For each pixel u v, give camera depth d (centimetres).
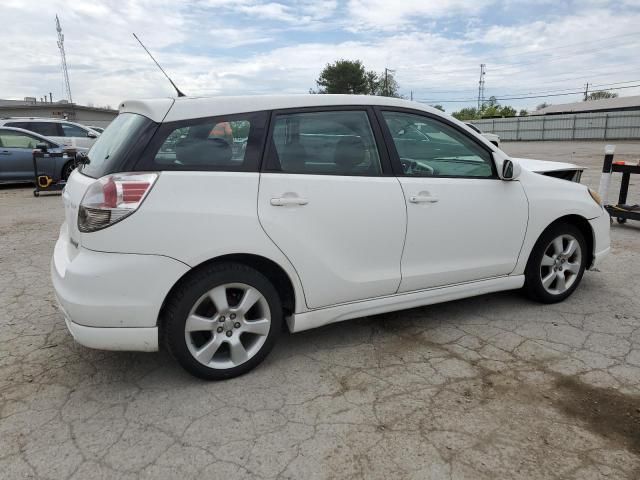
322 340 354
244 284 290
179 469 227
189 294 276
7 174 1127
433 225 342
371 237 321
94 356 332
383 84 7825
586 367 315
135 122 286
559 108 6769
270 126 297
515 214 376
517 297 435
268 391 290
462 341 352
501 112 7388
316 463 231
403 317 394
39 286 468
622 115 4166
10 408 274
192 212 269
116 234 258
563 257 415
